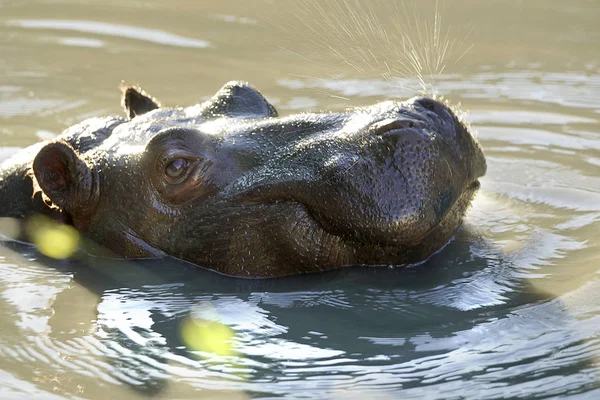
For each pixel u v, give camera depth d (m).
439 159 10.10
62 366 9.36
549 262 11.34
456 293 10.59
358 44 20.61
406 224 9.98
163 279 11.20
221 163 10.88
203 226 11.02
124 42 22.45
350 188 10.07
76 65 20.88
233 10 24.83
